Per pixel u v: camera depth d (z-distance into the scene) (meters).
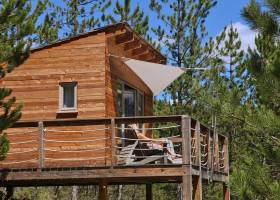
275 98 11.23
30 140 14.25
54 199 27.33
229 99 12.74
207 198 25.44
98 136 13.92
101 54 14.33
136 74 15.92
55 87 14.48
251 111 12.66
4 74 12.31
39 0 13.31
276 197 10.31
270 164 11.87
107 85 14.34
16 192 25.38
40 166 12.92
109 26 14.37
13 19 12.45
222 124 21.58
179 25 26.23
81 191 29.23
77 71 14.40
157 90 15.70
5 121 11.83
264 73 11.16
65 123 12.84
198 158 13.22
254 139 15.48
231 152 23.12
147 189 17.11
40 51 14.66
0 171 13.00
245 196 10.66
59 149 14.01
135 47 16.11
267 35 11.66
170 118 12.58
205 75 25.34
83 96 14.27
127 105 16.41
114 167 12.69
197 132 13.31
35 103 14.51
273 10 11.42
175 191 26.36
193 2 26.27
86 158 13.80
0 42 12.34
